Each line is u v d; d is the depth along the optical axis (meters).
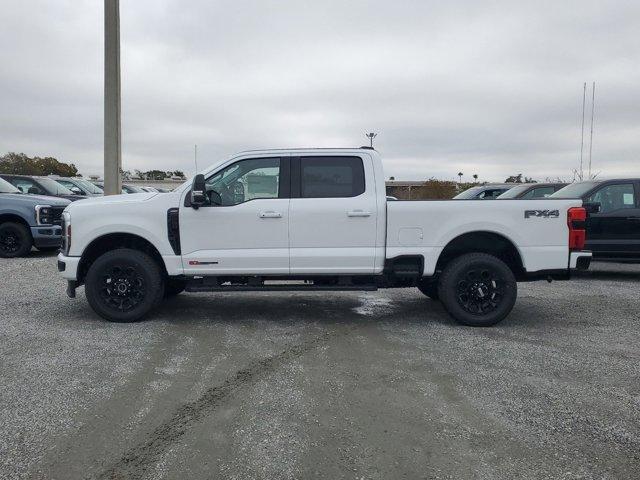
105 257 6.23
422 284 6.97
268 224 6.16
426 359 5.05
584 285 9.55
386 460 3.18
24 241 11.62
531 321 6.63
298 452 3.26
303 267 6.21
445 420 3.72
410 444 3.38
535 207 6.18
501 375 4.62
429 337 5.82
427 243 6.19
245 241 6.18
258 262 6.18
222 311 7.05
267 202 6.19
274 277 6.32
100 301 6.27
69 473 3.02
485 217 6.15
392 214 6.16
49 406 3.88
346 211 6.15
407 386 4.35
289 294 8.35
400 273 6.22
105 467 3.08
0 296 7.82
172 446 3.32
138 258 6.23
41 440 3.38
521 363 4.94
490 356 5.15
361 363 4.92
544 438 3.47
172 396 4.09
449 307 6.25
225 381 4.42
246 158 6.29
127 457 3.19
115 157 12.59
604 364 4.93
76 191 17.22
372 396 4.13
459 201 6.19
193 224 6.17
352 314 6.95
